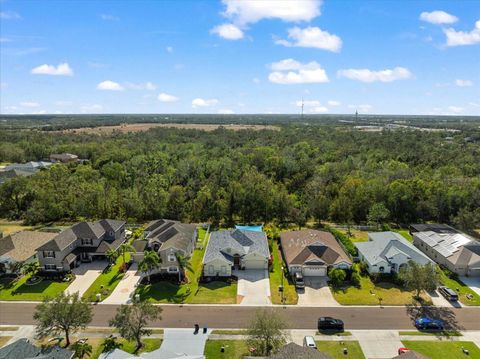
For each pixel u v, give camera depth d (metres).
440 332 41.88
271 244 68.50
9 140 180.75
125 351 38.00
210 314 45.84
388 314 45.62
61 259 57.12
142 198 84.12
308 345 38.00
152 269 56.06
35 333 42.06
